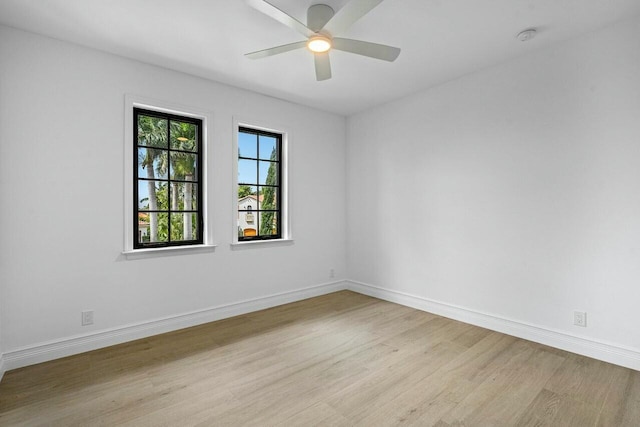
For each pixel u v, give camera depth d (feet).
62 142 8.29
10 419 5.89
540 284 9.07
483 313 10.34
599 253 8.03
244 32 8.01
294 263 13.25
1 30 7.54
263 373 7.56
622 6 7.00
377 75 10.59
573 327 8.49
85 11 7.09
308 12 6.93
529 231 9.25
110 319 9.04
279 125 12.69
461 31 8.00
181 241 10.55
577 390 6.82
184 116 10.59
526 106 9.23
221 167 11.12
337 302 13.14
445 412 6.14
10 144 7.63
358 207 14.51
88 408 6.23
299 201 13.42
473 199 10.52
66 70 8.35
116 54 9.07
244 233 12.28
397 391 6.83
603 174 7.92
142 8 7.00
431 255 11.77
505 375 7.43
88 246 8.68
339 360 8.20
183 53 9.05
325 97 12.61
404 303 12.73
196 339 9.47
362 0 5.66
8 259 7.63
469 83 10.53
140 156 9.99
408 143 12.46
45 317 8.10
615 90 7.71
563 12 7.22
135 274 9.45
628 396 6.58
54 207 8.20
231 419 5.94
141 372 7.59
